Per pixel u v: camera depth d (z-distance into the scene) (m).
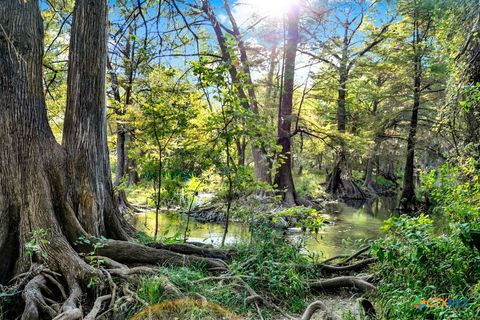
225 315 4.57
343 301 5.46
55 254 5.00
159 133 8.44
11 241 5.15
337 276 6.42
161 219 14.06
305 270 6.18
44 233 4.91
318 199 22.36
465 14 7.12
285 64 18.69
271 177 17.34
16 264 5.07
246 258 6.18
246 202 8.78
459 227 3.91
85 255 5.30
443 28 9.70
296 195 18.30
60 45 11.22
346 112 26.61
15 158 5.25
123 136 16.44
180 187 9.18
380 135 24.52
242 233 10.52
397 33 21.88
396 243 3.99
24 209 5.19
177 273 5.20
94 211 5.99
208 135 8.45
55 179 5.61
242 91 14.88
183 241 7.39
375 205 23.84
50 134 5.82
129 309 4.35
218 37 16.83
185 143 8.38
